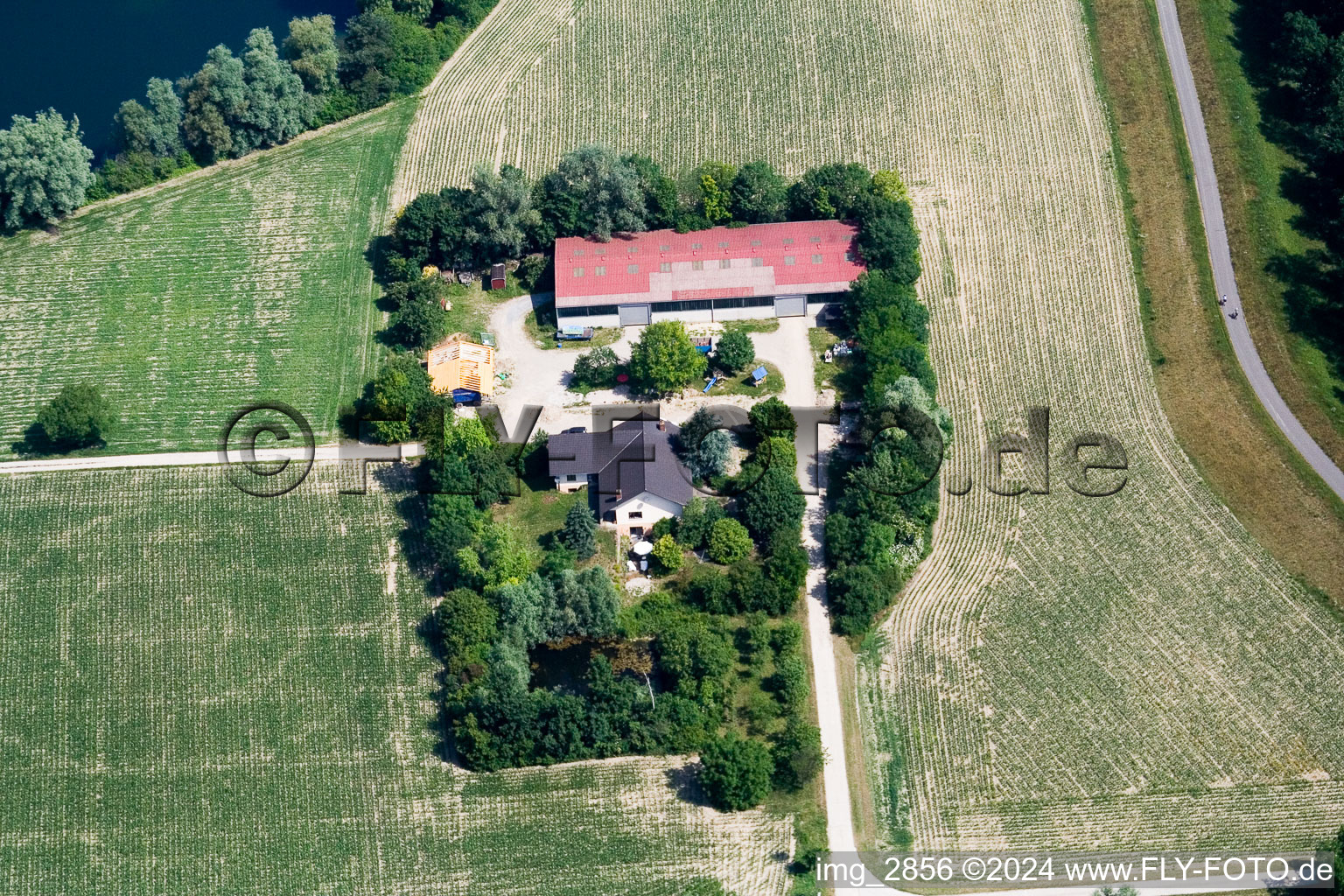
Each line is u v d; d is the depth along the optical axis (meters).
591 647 166.00
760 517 171.88
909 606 169.88
